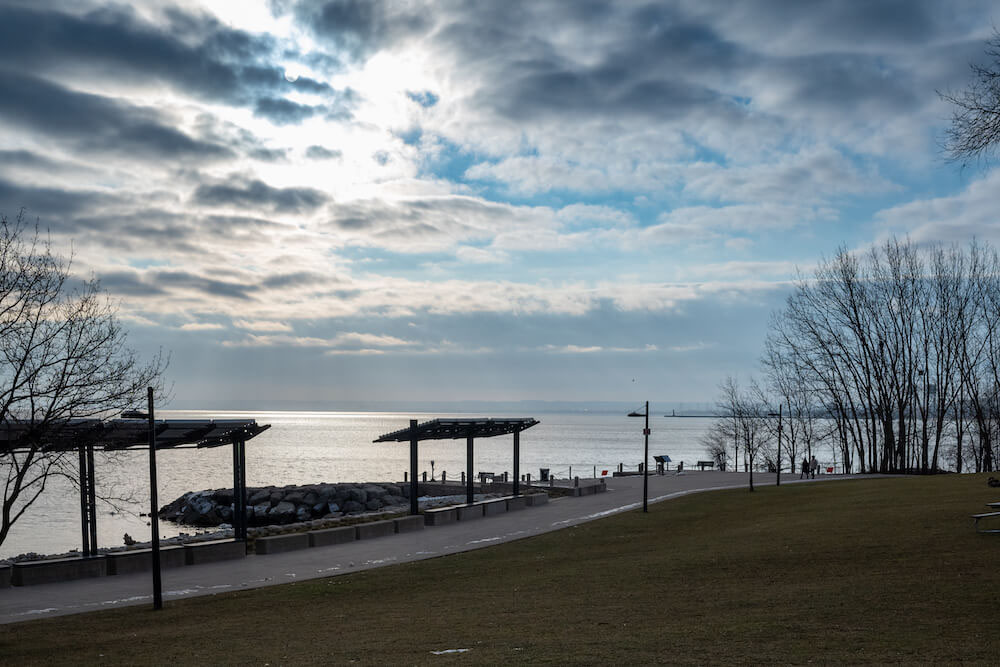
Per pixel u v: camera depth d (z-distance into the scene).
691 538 28.91
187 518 58.31
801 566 20.02
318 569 26.19
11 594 22.22
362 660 12.63
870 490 39.69
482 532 35.31
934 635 12.28
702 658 11.41
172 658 14.02
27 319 19.77
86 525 26.77
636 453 173.12
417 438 41.41
